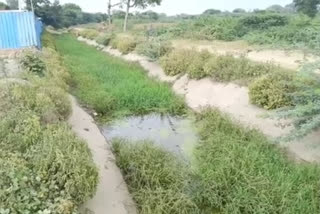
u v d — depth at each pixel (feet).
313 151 20.18
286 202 15.34
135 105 31.86
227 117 25.95
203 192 16.75
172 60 41.91
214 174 17.76
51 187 13.26
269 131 23.50
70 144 15.84
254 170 18.06
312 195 15.85
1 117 18.93
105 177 18.17
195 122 28.09
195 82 36.63
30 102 20.94
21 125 17.63
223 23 73.36
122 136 25.14
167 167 18.60
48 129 17.47
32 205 12.18
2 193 12.18
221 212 16.01
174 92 35.76
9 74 31.07
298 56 40.32
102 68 48.37
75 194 13.60
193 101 33.27
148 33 79.61
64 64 48.01
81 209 14.38
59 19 191.93
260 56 43.16
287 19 67.62
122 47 64.18
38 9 172.45
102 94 33.78
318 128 20.67
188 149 22.67
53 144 15.34
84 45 93.56
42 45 63.00
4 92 22.11
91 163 15.01
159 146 22.09
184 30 76.89
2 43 48.55
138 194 16.99
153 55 48.96
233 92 30.66
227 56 35.76
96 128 26.32
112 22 152.05
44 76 32.99
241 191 16.26
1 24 48.11
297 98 21.50
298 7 89.15
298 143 21.15
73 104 30.32
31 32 49.85
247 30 68.28
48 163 14.06
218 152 20.76
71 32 159.43
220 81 33.55
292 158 20.26
